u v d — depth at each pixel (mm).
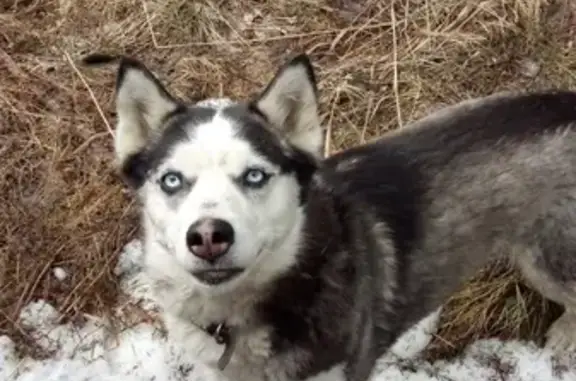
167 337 1571
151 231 1262
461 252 1418
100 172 1709
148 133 1261
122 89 1253
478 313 1587
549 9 1854
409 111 1765
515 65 1803
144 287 1605
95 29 1870
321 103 1768
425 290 1418
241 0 1891
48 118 1768
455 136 1404
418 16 1853
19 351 1574
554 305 1601
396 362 1558
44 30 1873
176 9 1872
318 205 1287
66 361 1565
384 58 1814
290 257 1264
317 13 1880
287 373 1323
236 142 1208
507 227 1434
